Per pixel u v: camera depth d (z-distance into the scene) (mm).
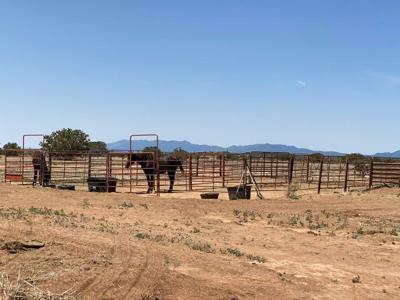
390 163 29781
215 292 8055
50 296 6754
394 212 20562
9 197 20547
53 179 30984
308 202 22750
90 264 8602
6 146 61250
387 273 11133
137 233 12742
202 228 15766
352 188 30188
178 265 9336
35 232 10547
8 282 6926
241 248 12859
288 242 14258
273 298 8328
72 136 55469
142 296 7293
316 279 10086
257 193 25625
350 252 13250
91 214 16922
